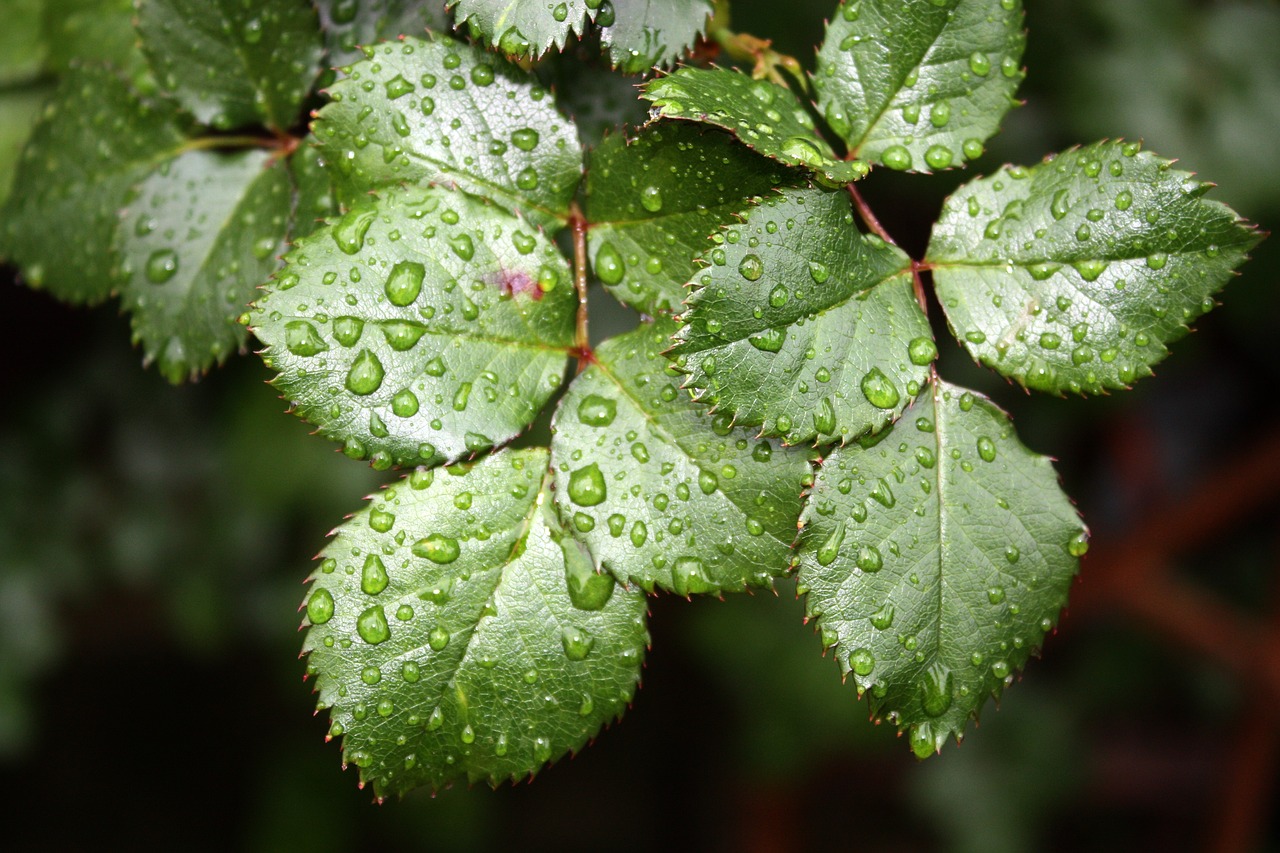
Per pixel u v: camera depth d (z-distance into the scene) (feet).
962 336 1.67
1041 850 4.28
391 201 1.66
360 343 1.64
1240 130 2.49
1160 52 2.49
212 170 1.78
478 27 1.66
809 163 1.63
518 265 1.67
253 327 1.63
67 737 4.27
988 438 1.67
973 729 3.85
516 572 1.66
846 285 1.65
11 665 3.05
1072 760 3.87
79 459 3.11
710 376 1.62
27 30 1.87
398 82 1.68
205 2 1.74
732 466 1.66
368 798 4.00
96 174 1.79
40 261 1.80
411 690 1.65
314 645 1.64
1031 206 1.68
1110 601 3.52
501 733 1.66
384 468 1.65
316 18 1.75
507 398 1.66
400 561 1.65
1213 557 4.03
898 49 1.70
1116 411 3.16
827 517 1.65
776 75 1.72
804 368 1.63
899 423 1.67
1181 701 4.06
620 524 1.65
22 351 3.07
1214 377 3.92
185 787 4.40
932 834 4.43
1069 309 1.67
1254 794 3.52
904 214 2.67
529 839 4.71
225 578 3.14
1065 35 2.49
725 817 4.47
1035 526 1.67
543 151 1.69
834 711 3.41
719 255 1.63
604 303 2.49
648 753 4.72
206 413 3.10
